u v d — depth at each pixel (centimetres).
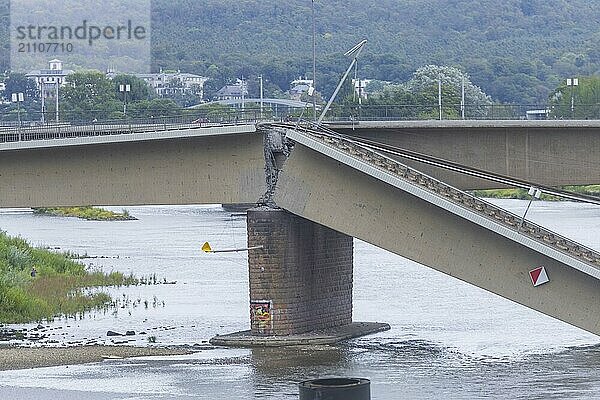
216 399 12394
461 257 15012
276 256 15925
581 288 14538
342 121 17138
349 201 15500
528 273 14712
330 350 15500
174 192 16238
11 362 14712
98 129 18362
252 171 15912
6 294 18812
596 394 12512
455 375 13662
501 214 14875
